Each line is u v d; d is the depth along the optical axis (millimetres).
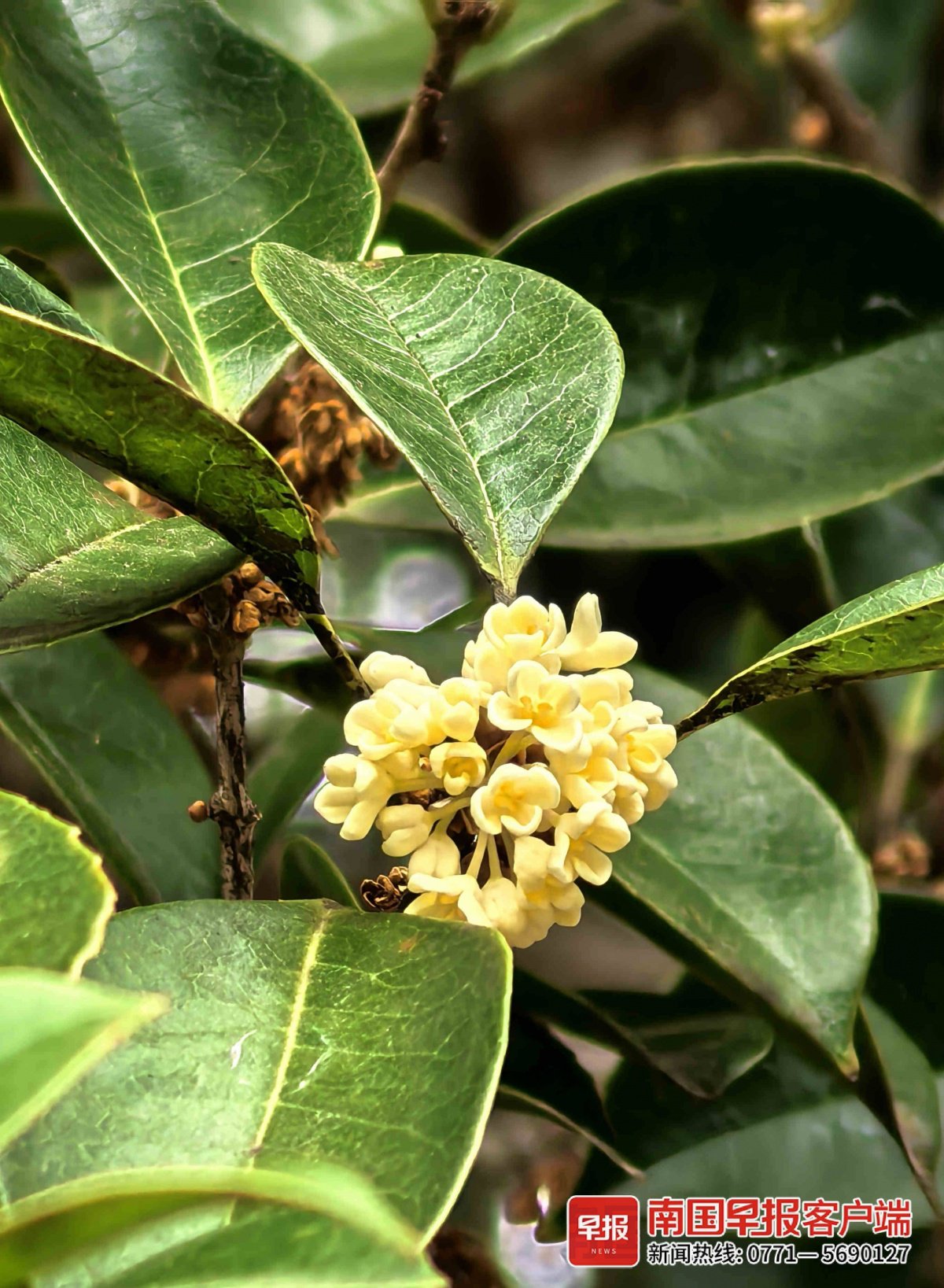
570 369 232
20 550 225
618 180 284
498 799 206
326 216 264
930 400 292
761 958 255
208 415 197
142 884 265
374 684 215
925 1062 296
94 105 263
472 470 224
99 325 322
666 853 265
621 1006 300
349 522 306
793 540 347
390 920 208
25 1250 162
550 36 358
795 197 288
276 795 301
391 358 228
